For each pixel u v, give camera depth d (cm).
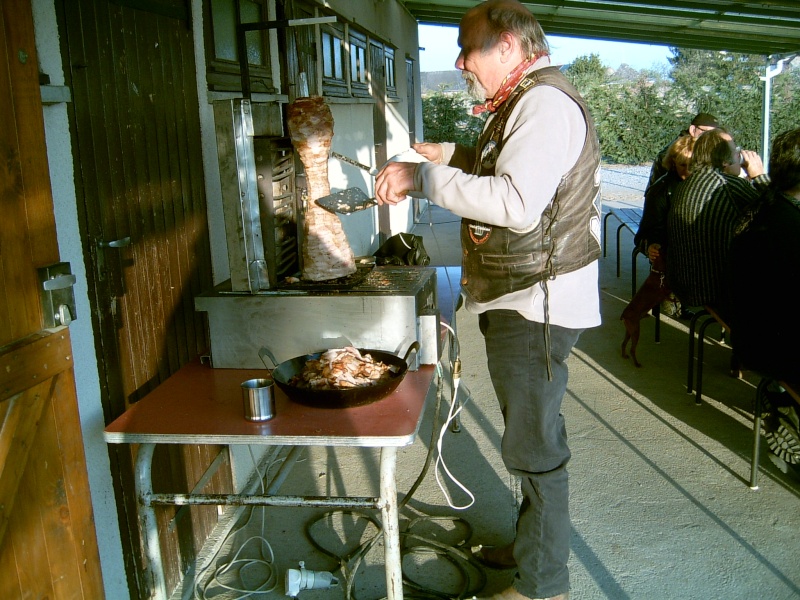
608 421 352
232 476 279
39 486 149
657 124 1892
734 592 227
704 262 338
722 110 1839
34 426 147
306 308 207
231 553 253
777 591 227
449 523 268
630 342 470
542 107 171
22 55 143
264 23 234
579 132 176
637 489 288
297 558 250
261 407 175
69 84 173
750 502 279
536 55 183
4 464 139
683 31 879
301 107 211
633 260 563
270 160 208
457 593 230
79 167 177
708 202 332
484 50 183
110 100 192
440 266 717
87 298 181
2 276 139
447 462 314
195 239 247
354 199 216
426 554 249
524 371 190
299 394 182
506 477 301
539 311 185
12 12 140
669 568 239
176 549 233
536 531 200
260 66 330
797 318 256
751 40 892
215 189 264
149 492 177
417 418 175
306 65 420
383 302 204
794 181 262
